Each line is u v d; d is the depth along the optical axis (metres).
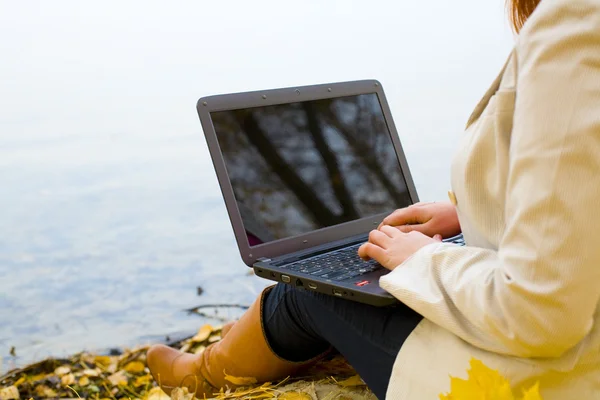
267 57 3.86
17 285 2.88
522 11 1.02
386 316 1.07
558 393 0.89
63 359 2.50
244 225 1.41
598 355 0.88
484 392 0.85
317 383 1.40
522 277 0.77
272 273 1.27
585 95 0.74
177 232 3.22
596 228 0.73
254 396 1.38
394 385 1.00
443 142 3.46
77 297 2.80
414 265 0.98
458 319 0.92
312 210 1.52
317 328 1.23
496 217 0.92
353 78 3.82
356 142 1.66
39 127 3.67
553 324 0.77
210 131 1.44
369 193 1.63
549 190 0.75
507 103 0.88
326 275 1.18
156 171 3.57
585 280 0.74
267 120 1.53
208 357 1.49
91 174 3.56
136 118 3.75
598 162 0.73
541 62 0.77
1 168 3.56
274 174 1.50
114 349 2.54
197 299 2.83
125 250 3.04
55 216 3.23
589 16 0.75
